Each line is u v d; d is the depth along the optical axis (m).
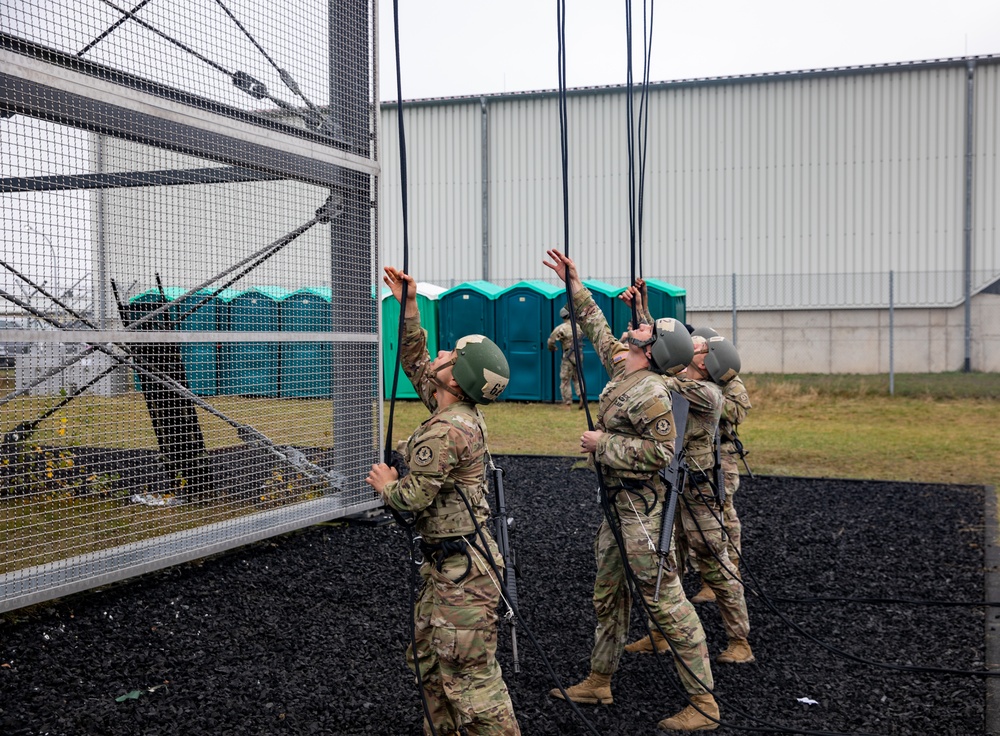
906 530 8.40
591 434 4.33
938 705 4.60
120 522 7.01
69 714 4.24
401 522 3.65
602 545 4.53
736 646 5.26
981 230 24.66
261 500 7.95
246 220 7.48
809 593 6.54
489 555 3.56
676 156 26.12
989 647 5.43
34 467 6.99
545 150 26.86
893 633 5.72
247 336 7.10
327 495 8.22
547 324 18.77
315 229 8.05
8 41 5.41
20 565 5.91
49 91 5.51
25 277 5.84
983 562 7.32
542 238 26.95
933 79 24.77
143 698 4.47
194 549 6.44
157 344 7.37
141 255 6.70
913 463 12.25
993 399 19.47
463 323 19.20
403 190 4.00
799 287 25.53
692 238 26.09
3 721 4.13
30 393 6.90
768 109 25.58
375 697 4.54
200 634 5.38
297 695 4.55
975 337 24.69
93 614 5.58
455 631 3.48
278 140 7.29
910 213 24.97
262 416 7.82
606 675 4.55
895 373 24.69
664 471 4.39
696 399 5.12
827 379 22.81
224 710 4.36
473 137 27.23
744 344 25.75
